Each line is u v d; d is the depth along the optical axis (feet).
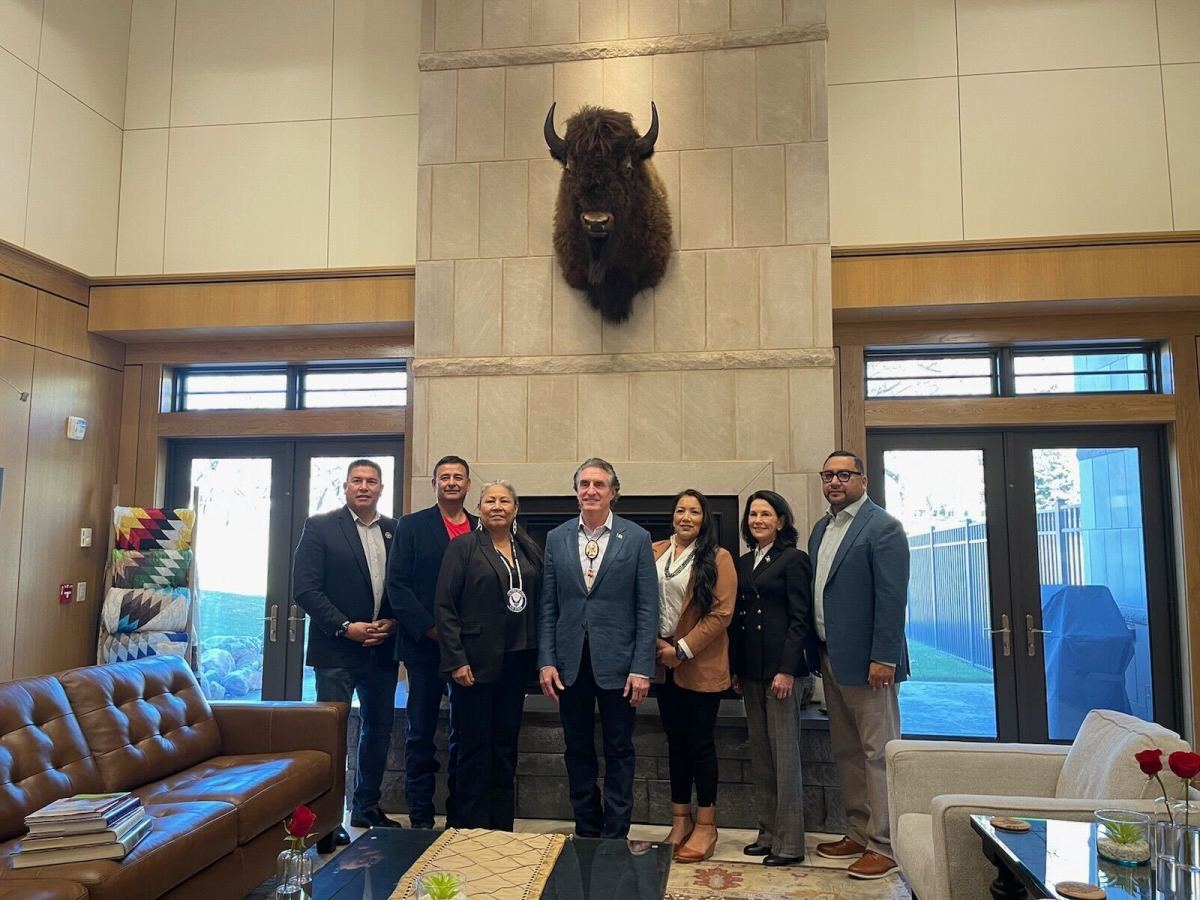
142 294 16.88
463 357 14.71
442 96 15.25
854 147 16.24
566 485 14.06
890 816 8.98
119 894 6.91
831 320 14.46
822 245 14.03
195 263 17.58
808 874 10.57
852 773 11.17
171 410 18.15
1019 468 16.03
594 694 10.66
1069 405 15.60
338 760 11.27
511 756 10.78
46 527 15.71
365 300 16.35
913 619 16.06
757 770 11.45
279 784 9.73
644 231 13.60
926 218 15.90
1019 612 15.75
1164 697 15.28
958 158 15.94
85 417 16.78
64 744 9.00
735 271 14.20
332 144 17.52
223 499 18.03
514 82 15.07
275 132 17.71
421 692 11.32
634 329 14.35
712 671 10.91
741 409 13.99
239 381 18.16
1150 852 5.67
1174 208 15.26
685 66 14.67
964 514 16.12
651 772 12.69
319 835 10.69
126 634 15.79
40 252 15.75
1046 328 15.61
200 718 11.08
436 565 11.51
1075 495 15.92
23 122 15.40
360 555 11.96
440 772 12.94
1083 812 6.84
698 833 11.18
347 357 17.29
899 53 16.29
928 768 8.79
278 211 17.51
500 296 14.73
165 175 17.87
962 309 15.25
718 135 14.47
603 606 10.48
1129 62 15.67
